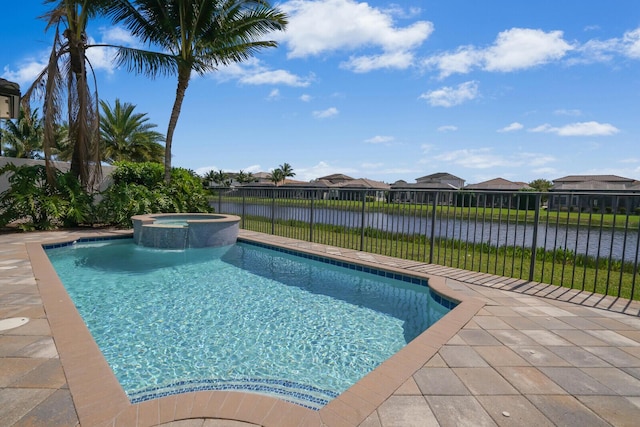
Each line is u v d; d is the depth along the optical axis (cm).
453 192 563
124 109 2150
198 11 1011
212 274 587
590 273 578
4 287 381
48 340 252
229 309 427
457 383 213
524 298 398
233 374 278
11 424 161
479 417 179
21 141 2147
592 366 239
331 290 517
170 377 270
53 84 841
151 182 1147
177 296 469
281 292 501
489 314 342
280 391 255
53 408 174
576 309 361
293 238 870
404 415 179
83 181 946
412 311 435
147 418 168
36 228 848
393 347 334
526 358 249
